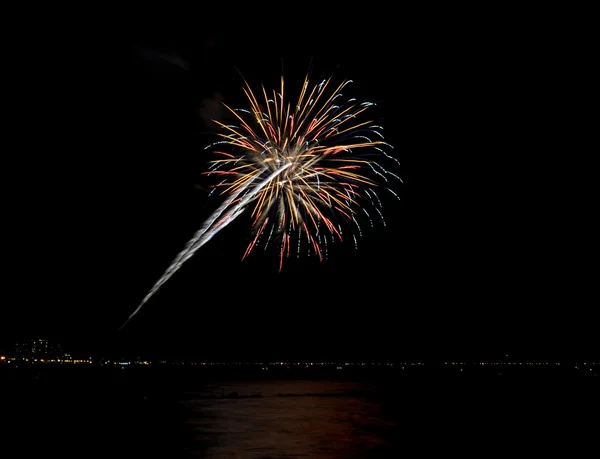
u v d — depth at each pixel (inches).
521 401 1888.5
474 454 842.2
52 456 792.9
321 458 762.8
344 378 4229.8
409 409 1547.7
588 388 2768.2
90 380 3248.0
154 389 2420.0
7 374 3654.0
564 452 874.1
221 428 1080.8
